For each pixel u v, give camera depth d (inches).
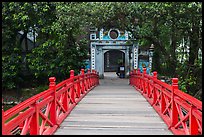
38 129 203.0
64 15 531.8
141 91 490.6
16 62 631.8
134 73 616.7
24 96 656.4
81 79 442.9
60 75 673.0
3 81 633.6
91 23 538.9
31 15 601.9
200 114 181.2
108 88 586.9
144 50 827.4
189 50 508.4
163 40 581.3
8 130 150.2
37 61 621.0
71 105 349.1
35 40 674.8
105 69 1206.9
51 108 253.1
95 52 829.8
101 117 300.4
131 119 291.7
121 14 515.2
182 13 447.5
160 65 684.1
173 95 247.4
